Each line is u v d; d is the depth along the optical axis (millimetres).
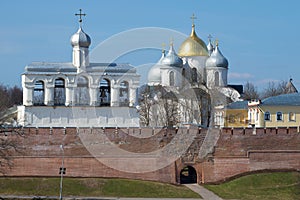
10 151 153875
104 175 155750
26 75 195000
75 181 148875
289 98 194000
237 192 148125
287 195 146125
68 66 198250
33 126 172500
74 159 155625
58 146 155875
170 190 147375
